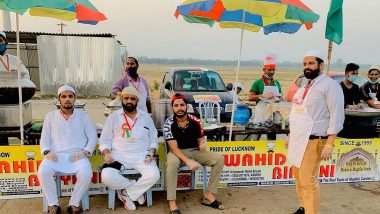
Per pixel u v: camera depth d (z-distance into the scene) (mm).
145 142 3961
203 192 4121
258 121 5250
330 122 3141
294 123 3354
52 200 3596
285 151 4582
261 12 3773
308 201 3357
